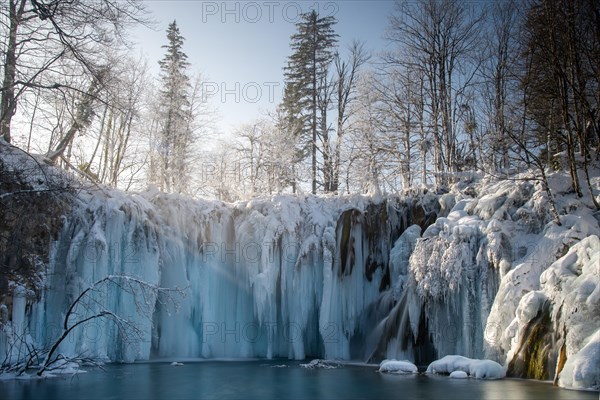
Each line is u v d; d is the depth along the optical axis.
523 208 18.12
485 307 17.22
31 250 18.05
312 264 22.53
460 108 30.53
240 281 22.64
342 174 33.94
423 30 30.80
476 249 18.06
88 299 18.89
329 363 19.59
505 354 15.61
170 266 21.77
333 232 22.64
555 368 13.87
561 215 17.23
